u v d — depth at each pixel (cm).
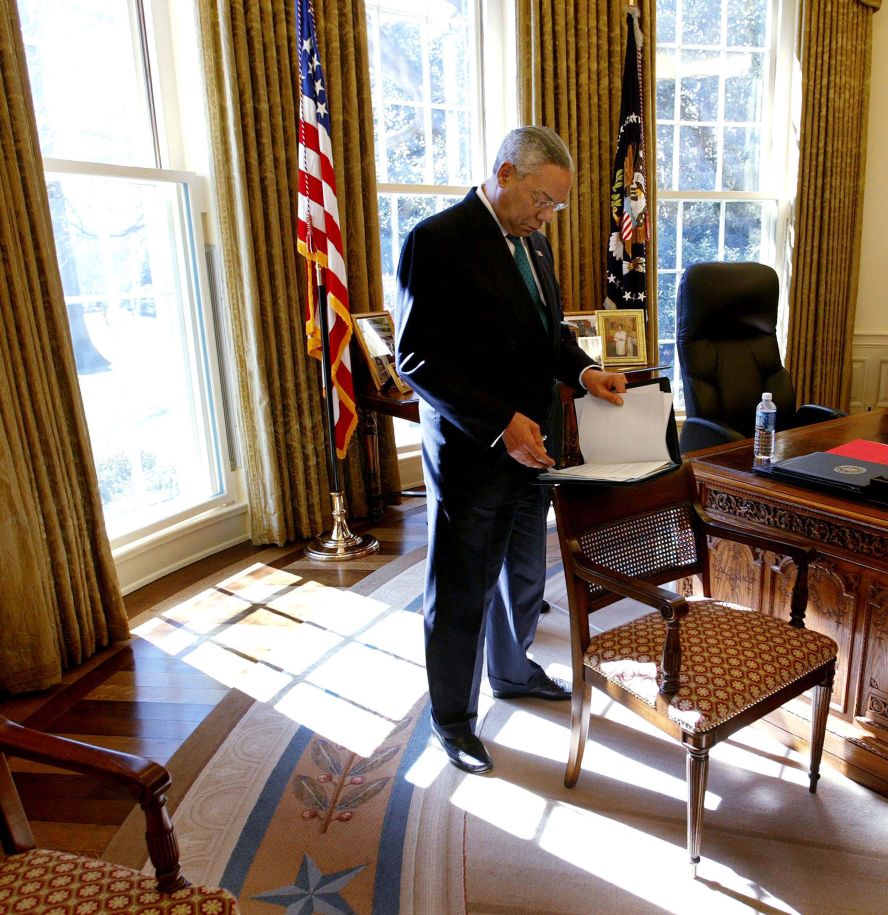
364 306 353
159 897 99
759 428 205
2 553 217
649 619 174
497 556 182
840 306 456
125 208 294
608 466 162
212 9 291
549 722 206
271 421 327
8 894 100
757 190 455
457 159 400
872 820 168
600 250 404
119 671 239
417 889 151
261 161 312
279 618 270
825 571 179
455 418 161
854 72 429
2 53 211
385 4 360
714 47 427
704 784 146
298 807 176
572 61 375
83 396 286
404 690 223
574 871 155
